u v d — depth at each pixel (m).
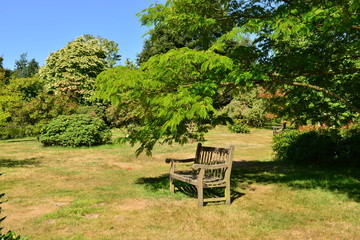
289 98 6.58
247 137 21.03
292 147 10.49
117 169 9.31
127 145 16.59
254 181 7.29
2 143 18.31
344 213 4.66
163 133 5.55
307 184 6.74
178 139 6.51
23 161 11.01
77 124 16.08
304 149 9.76
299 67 5.52
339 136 9.04
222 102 6.50
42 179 7.66
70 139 15.66
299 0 4.96
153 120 6.25
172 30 6.34
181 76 5.21
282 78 5.48
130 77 4.62
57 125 15.94
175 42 32.09
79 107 27.00
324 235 3.80
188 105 4.82
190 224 4.24
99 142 17.20
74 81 30.95
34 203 5.39
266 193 6.03
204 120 6.01
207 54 4.55
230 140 18.97
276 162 10.49
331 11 4.23
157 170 9.12
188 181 5.42
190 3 5.80
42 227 4.14
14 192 6.24
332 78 6.35
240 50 5.90
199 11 6.00
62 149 14.95
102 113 27.11
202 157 6.42
